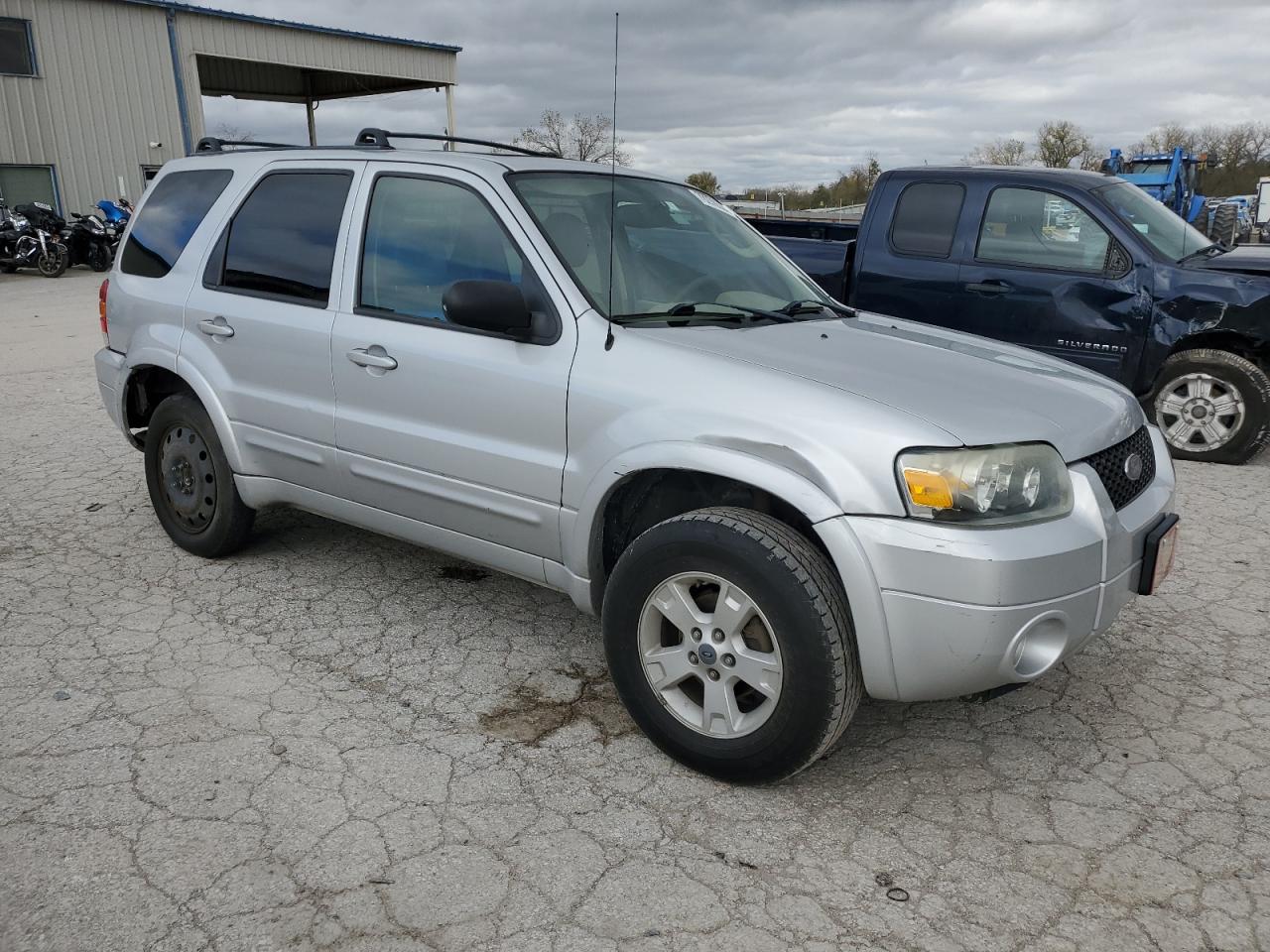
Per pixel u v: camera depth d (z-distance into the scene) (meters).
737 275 3.78
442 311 3.46
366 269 3.70
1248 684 3.57
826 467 2.61
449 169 3.54
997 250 6.81
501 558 3.45
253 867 2.49
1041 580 2.54
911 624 2.55
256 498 4.23
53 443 6.77
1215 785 2.93
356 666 3.60
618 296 3.26
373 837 2.62
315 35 27.84
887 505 2.56
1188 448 6.65
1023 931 2.32
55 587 4.26
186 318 4.30
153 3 24.70
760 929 2.31
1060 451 2.73
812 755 2.71
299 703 3.32
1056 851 2.62
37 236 19.84
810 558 2.64
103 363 4.73
